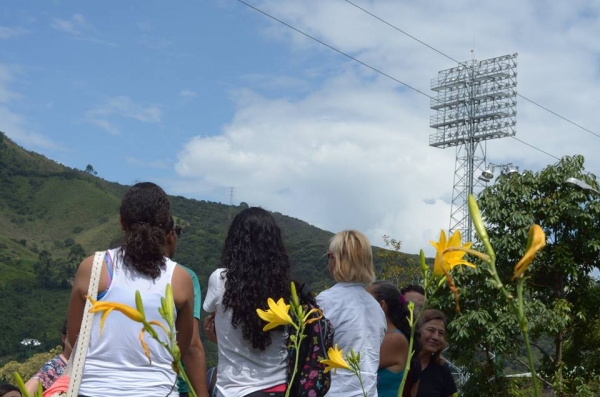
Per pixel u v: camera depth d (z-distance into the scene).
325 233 105.81
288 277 2.98
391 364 3.62
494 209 11.34
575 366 11.87
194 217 109.75
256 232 2.99
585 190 11.34
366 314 3.37
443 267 1.45
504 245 10.98
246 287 2.90
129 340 2.52
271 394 2.89
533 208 11.46
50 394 2.47
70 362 2.55
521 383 11.69
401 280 16.83
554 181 11.41
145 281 2.59
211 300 3.05
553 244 11.50
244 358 2.94
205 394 3.00
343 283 3.46
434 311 4.57
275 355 2.93
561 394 11.16
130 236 2.62
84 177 161.50
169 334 1.40
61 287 92.69
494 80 26.52
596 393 11.27
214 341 3.24
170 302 1.42
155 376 2.54
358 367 2.07
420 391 4.45
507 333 10.70
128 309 1.40
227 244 3.04
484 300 10.95
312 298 3.02
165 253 2.90
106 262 2.61
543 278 11.77
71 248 127.62
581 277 11.64
